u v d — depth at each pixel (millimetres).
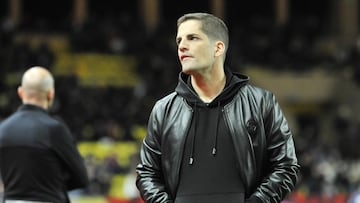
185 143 11312
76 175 15445
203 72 11430
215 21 11469
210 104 11352
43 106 15555
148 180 11500
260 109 11375
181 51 11406
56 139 15234
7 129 15312
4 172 15375
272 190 11086
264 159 11367
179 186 11273
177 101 11562
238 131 11242
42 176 15164
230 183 11141
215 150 11211
